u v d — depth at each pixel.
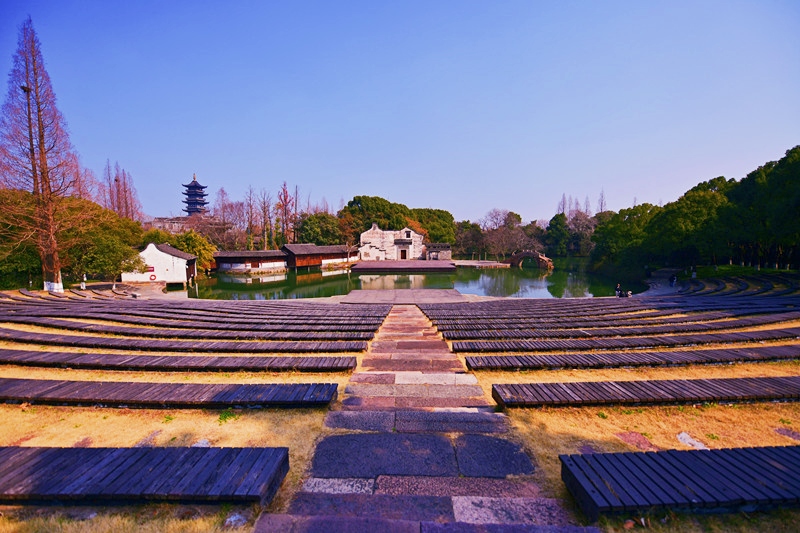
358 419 5.45
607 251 51.59
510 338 10.77
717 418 5.39
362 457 4.46
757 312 14.09
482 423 5.29
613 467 3.69
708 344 9.50
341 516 3.43
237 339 10.69
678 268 43.00
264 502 3.46
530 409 5.68
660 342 9.33
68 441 4.84
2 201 23.80
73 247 28.53
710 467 3.70
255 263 49.91
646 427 5.16
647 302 19.38
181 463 3.80
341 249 60.47
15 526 3.20
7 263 25.48
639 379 7.24
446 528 3.14
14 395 5.82
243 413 5.61
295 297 32.53
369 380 7.25
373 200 78.81
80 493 3.37
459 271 55.69
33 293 23.69
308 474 4.13
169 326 12.69
